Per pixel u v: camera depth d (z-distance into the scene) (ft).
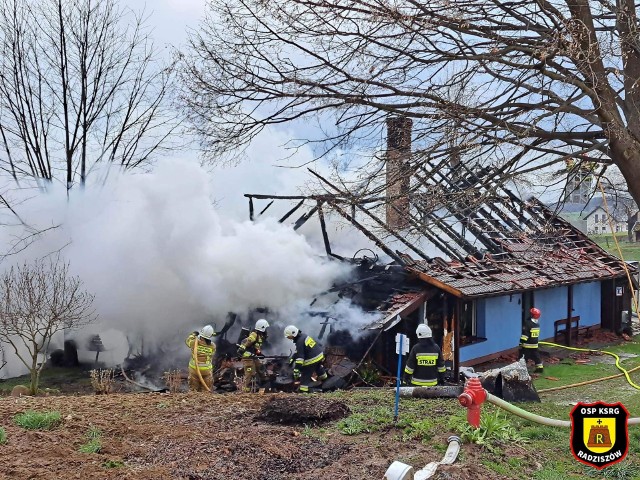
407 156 29.37
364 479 15.29
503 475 16.29
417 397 24.76
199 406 22.74
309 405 21.17
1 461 15.66
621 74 28.22
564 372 46.75
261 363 39.70
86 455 16.44
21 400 24.31
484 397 18.52
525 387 25.85
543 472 16.99
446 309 45.85
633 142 27.68
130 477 14.89
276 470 15.93
